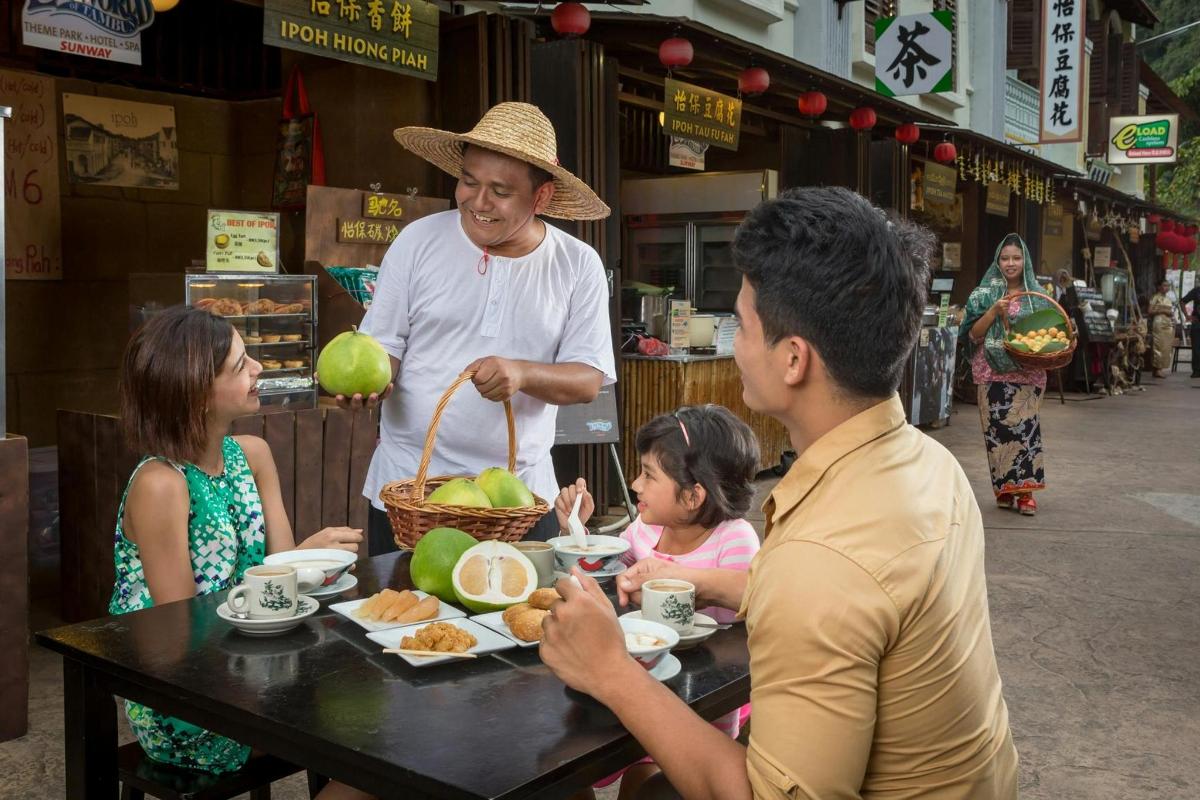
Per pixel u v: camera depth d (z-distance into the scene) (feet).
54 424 20.97
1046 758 11.69
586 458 22.74
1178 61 146.20
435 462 9.53
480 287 9.36
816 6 38.52
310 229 16.38
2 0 19.31
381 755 4.70
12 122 19.71
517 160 8.76
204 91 22.81
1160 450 34.04
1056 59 52.54
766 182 31.73
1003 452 24.00
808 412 4.55
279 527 8.80
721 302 32.83
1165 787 11.04
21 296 20.26
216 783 7.20
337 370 8.31
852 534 4.17
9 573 11.39
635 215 33.86
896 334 4.35
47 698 12.71
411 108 19.61
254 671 5.72
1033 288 23.66
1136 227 78.02
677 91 24.11
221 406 7.75
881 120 35.29
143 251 22.18
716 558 8.00
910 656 4.15
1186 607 17.20
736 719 7.77
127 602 7.82
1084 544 21.34
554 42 21.59
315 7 16.17
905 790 4.31
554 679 5.70
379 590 7.25
